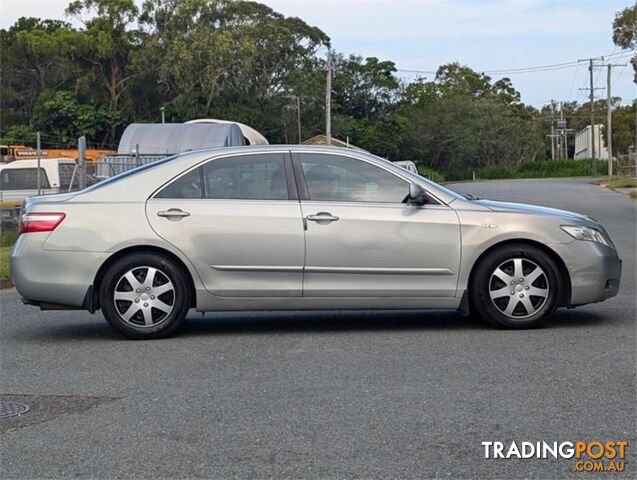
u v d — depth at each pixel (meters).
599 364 6.54
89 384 6.29
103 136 64.69
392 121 82.06
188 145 26.48
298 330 8.17
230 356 7.08
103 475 4.49
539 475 4.40
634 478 4.36
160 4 62.50
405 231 7.79
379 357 6.91
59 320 9.17
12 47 65.56
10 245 17.72
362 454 4.69
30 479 4.45
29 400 5.89
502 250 7.82
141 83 63.34
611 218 24.47
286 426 5.17
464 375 6.27
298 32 66.25
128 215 7.79
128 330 7.77
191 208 7.81
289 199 7.88
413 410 5.44
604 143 88.12
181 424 5.27
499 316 7.86
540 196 37.88
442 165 88.81
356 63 83.88
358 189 7.95
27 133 62.06
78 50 63.03
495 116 90.31
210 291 7.78
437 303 7.85
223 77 60.81
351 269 7.78
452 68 105.94
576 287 7.85
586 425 5.12
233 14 62.81
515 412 5.38
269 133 64.44
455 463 4.55
